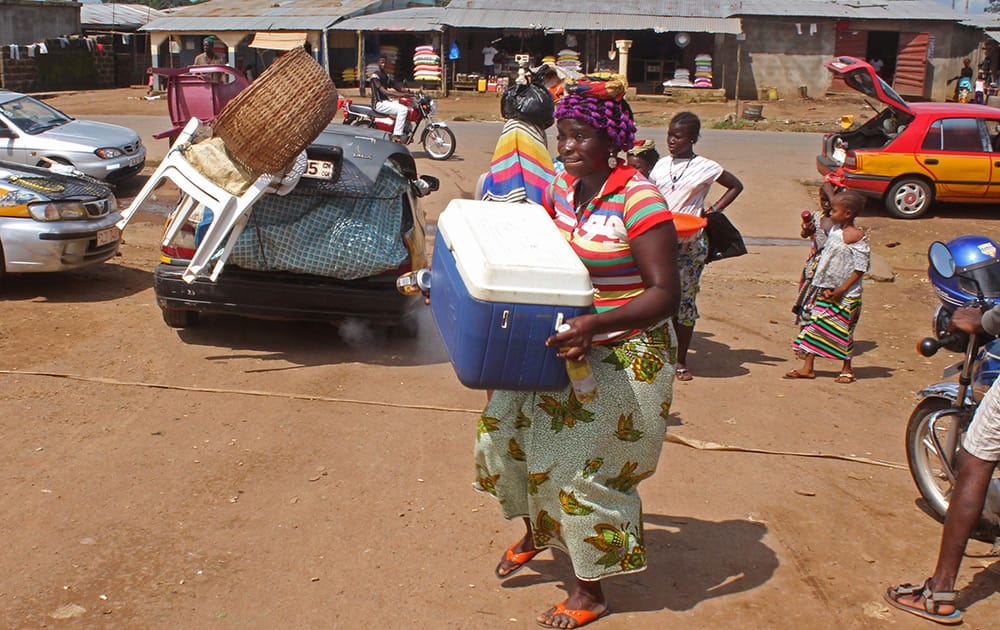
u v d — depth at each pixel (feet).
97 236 27.99
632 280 11.13
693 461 17.56
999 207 52.13
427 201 47.03
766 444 18.53
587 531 11.40
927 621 12.56
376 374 21.72
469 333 10.20
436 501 15.44
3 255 26.81
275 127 19.90
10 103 49.44
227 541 13.94
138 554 13.47
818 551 14.38
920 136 48.52
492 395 12.23
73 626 11.74
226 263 22.22
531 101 17.78
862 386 22.56
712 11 106.73
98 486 15.49
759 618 12.46
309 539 14.10
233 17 111.96
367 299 22.35
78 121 51.83
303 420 18.65
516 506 12.48
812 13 105.50
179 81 40.34
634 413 11.13
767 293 32.71
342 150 22.20
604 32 108.37
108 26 132.16
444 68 107.45
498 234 10.75
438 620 12.16
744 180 54.75
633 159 21.13
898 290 34.09
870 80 49.24
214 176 20.84
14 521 14.24
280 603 12.42
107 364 21.59
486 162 59.06
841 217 21.97
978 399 14.76
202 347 23.21
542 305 10.05
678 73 105.91
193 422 18.33
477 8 107.65
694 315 21.97
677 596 12.93
